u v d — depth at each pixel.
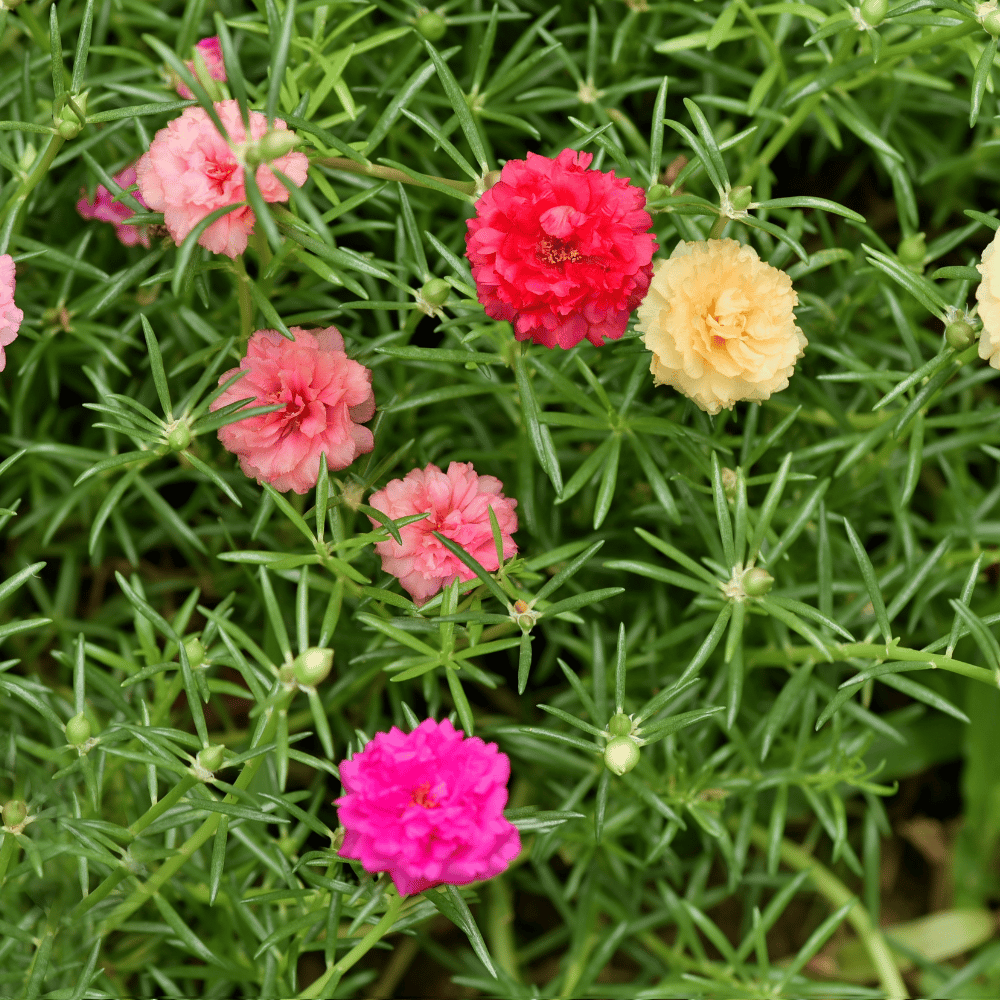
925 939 0.83
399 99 0.74
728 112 0.84
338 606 0.71
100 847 0.72
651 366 0.72
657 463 0.78
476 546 0.73
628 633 0.81
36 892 0.75
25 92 0.76
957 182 0.85
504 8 0.82
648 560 0.81
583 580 0.81
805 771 0.79
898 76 0.78
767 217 0.79
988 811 0.83
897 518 0.78
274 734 0.71
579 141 0.75
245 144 0.68
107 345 0.81
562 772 0.81
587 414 0.78
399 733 0.69
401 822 0.67
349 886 0.71
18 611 0.83
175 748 0.71
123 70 0.78
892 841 0.85
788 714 0.76
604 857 0.81
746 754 0.77
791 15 0.80
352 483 0.74
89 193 0.78
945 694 0.85
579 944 0.79
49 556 0.84
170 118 0.78
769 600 0.73
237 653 0.71
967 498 0.83
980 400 0.87
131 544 0.79
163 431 0.72
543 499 0.80
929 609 0.82
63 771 0.72
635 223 0.71
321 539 0.71
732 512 0.76
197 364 0.80
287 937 0.75
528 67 0.78
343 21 0.78
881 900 0.85
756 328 0.71
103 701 0.80
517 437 0.80
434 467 0.73
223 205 0.70
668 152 0.84
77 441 0.85
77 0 0.81
